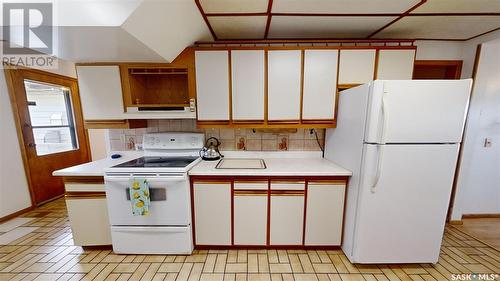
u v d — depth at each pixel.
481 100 2.25
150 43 1.53
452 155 1.52
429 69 2.58
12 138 2.57
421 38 2.26
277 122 2.04
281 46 1.96
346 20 1.80
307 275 1.64
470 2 1.47
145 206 1.73
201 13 1.63
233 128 2.23
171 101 2.32
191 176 1.85
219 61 1.96
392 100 1.46
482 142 2.41
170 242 1.84
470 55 2.25
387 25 1.91
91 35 1.34
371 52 1.92
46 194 2.99
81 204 1.85
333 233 1.89
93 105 2.02
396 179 1.55
